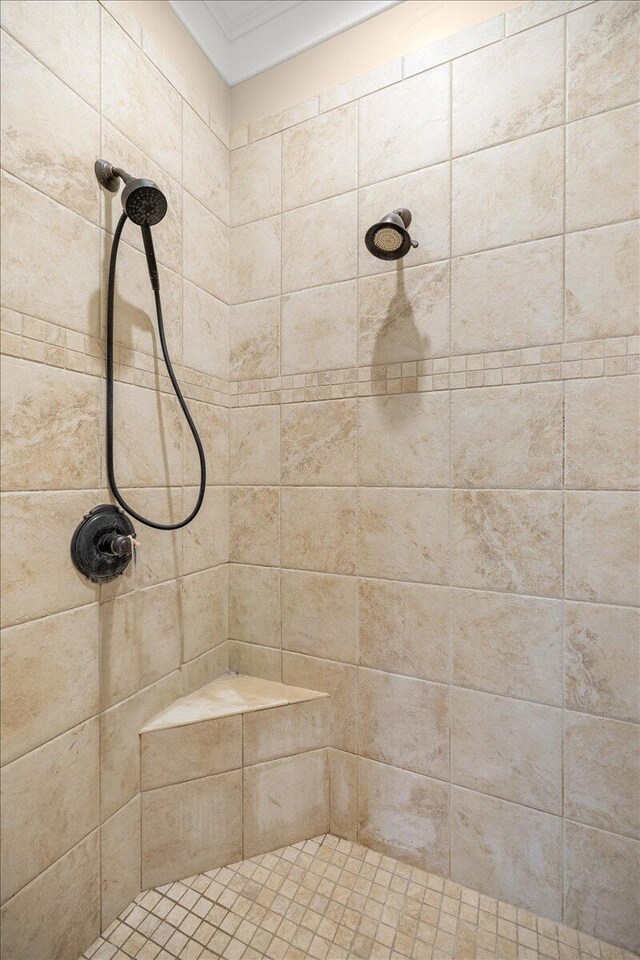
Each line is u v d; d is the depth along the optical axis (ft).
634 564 3.16
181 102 4.07
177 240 4.00
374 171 3.97
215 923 3.33
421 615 3.81
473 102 3.61
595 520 3.26
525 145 3.44
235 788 3.86
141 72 3.64
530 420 3.44
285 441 4.38
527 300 3.44
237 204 4.59
